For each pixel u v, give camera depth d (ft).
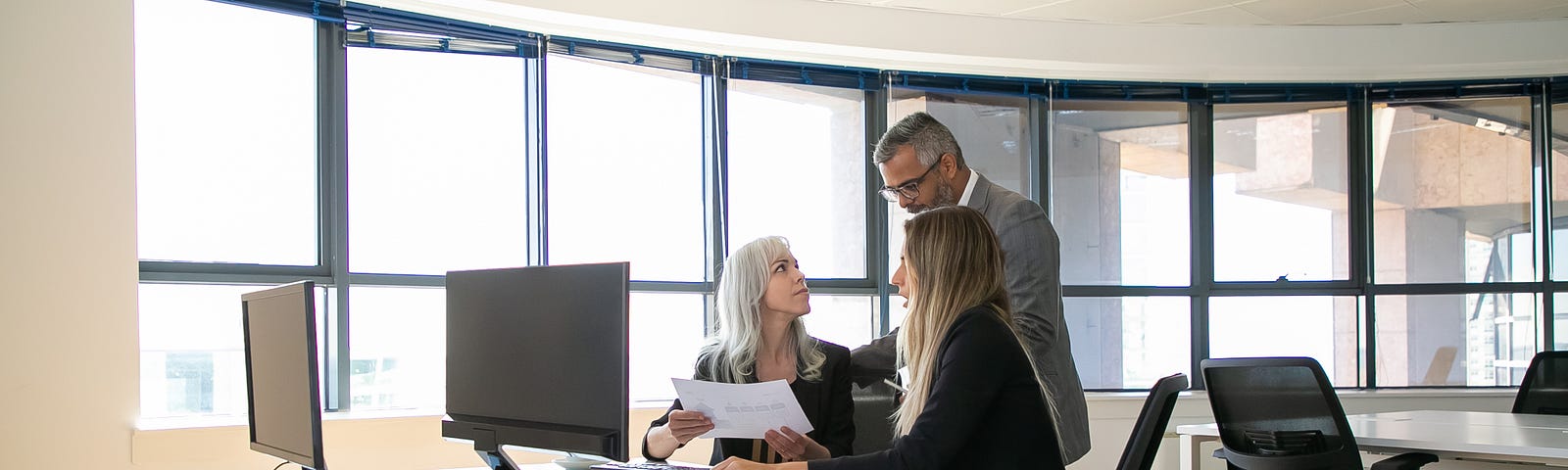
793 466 6.58
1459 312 19.54
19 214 11.15
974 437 6.44
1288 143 19.54
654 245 16.38
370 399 14.46
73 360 11.37
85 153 11.50
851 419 8.75
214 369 13.37
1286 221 19.57
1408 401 19.02
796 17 16.29
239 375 13.55
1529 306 19.38
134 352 11.73
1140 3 16.69
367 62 14.49
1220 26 18.24
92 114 11.53
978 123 18.61
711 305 16.71
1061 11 17.12
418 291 14.84
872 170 18.16
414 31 14.48
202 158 13.32
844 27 16.60
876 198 18.15
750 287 8.40
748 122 17.28
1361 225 19.49
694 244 16.74
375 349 14.51
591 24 15.19
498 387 6.95
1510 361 19.44
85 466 11.41
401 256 14.69
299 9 13.58
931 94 18.31
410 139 14.78
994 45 17.42
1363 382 19.54
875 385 9.29
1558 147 19.15
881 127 17.98
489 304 7.11
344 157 14.20
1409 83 19.21
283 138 13.91
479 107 15.26
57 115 11.35
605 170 15.99
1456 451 11.00
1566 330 19.19
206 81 13.38
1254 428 12.43
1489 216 19.43
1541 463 10.62
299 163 14.02
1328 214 19.58
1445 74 18.85
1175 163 19.44
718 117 16.80
